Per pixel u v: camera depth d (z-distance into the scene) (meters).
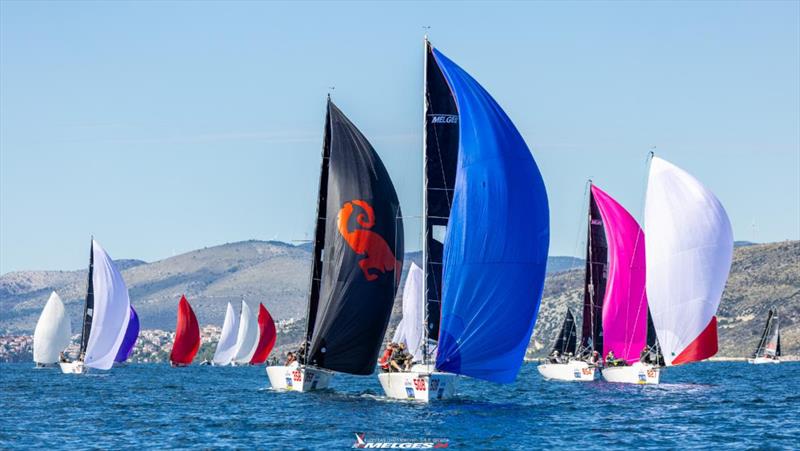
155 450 66.25
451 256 79.31
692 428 76.38
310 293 98.38
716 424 78.94
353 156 95.31
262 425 77.69
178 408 95.06
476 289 78.69
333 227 95.12
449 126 82.19
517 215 78.44
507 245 78.38
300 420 79.88
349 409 85.56
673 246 107.50
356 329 94.62
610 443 68.38
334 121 96.12
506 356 79.00
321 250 98.25
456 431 73.12
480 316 78.81
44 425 80.62
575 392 114.00
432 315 82.81
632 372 124.75
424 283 82.56
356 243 94.19
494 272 78.44
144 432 75.31
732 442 69.12
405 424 76.38
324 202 97.81
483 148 78.88
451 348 79.31
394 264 95.81
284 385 104.06
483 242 78.50
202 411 90.94
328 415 82.00
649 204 108.94
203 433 74.19
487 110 79.56
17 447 67.88
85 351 180.25
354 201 94.62
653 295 109.12
